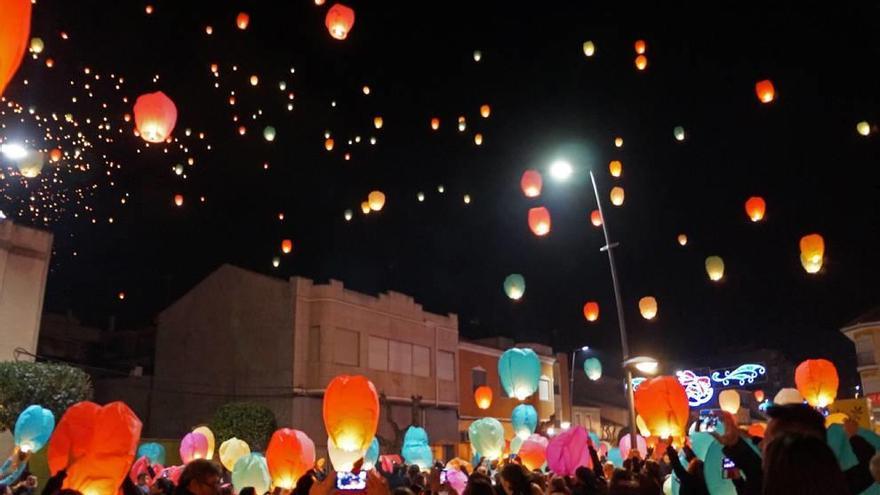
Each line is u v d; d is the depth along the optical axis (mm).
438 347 33156
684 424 10469
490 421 15031
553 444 10117
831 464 2361
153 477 10930
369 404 7809
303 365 26906
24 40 3279
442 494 8430
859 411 14312
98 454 5211
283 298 27641
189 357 28969
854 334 34188
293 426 25953
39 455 17891
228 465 13867
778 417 3074
